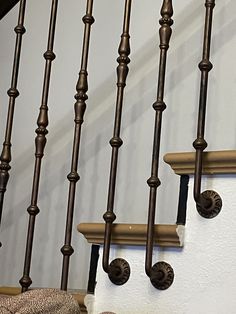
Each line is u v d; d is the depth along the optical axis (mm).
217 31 2453
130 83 2615
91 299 1693
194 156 1593
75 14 2826
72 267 2584
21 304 1196
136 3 2674
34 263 2684
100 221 2574
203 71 1629
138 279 1641
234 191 1548
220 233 1545
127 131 2584
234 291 1498
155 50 2592
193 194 1572
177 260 1592
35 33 2910
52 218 2695
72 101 2762
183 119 2459
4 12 1899
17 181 2816
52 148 2762
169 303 1578
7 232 2789
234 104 2361
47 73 1854
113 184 1691
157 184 1621
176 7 2572
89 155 2664
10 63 2945
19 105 2879
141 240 1645
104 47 2725
